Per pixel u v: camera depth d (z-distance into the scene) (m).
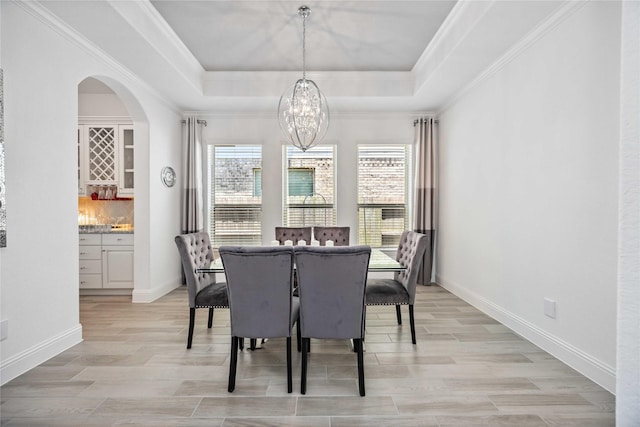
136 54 3.16
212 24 3.21
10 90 2.22
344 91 4.40
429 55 3.71
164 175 4.46
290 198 5.21
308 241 3.88
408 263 3.08
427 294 4.45
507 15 2.52
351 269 2.06
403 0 2.83
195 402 2.00
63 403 1.97
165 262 4.50
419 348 2.74
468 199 4.04
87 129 4.65
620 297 1.59
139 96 3.84
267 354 2.67
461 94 4.17
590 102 2.20
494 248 3.43
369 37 3.47
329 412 1.90
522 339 2.91
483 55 3.20
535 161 2.77
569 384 2.18
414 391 2.11
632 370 1.56
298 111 3.38
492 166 3.46
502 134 3.27
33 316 2.40
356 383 2.21
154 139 4.21
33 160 2.39
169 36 3.31
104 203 4.95
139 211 4.10
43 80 2.48
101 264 4.36
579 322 2.32
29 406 1.94
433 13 3.02
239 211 5.21
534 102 2.78
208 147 5.19
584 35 2.25
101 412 1.89
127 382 2.21
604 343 2.13
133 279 4.37
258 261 2.07
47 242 2.52
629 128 1.56
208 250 3.31
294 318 2.31
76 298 2.83
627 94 1.56
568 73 2.40
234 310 2.12
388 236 5.24
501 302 3.32
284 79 4.38
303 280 2.09
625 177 1.57
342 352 2.70
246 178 5.21
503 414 1.88
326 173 5.22
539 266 2.73
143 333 3.09
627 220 1.57
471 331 3.11
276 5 2.90
